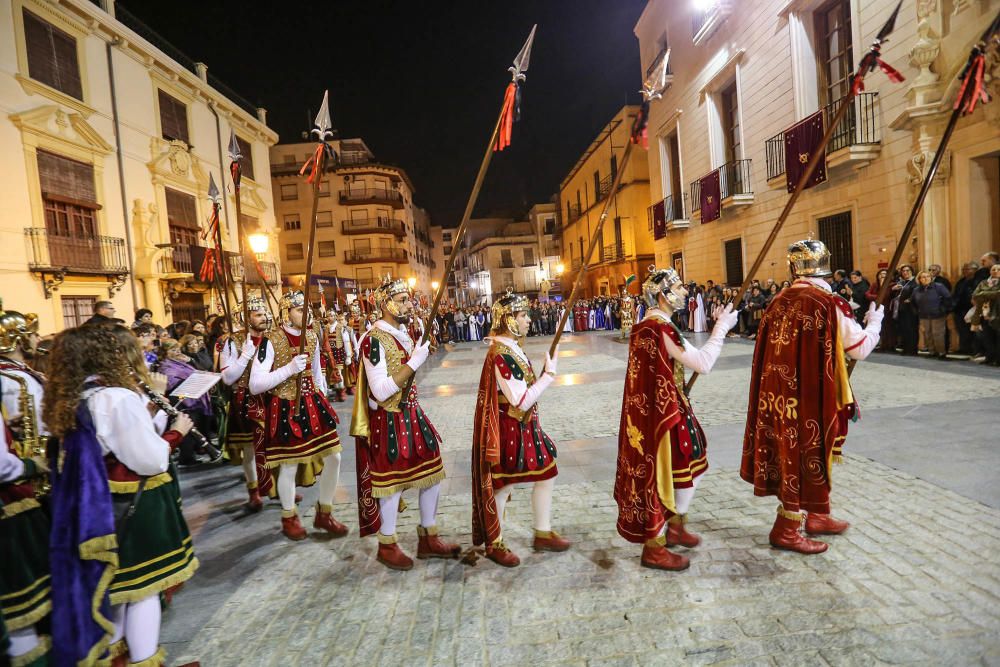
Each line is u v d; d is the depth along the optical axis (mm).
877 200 10562
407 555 3338
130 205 15438
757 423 3193
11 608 1977
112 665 2143
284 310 3936
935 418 5254
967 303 8289
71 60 13773
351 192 40031
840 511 3443
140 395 2223
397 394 3170
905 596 2510
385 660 2355
